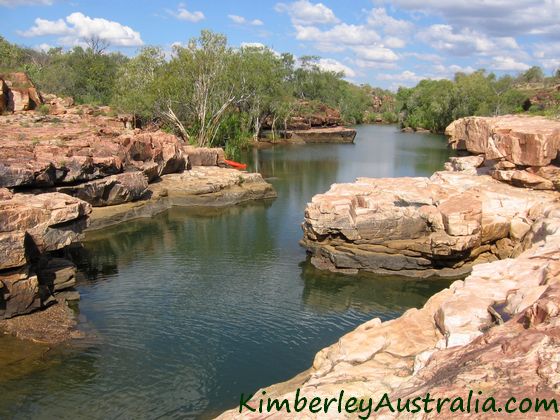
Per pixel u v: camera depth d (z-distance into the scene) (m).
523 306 9.89
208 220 34.09
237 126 73.88
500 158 27.38
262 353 16.78
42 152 30.64
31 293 17.55
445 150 74.00
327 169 55.69
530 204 23.94
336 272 24.25
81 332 17.69
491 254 24.30
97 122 46.91
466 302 10.79
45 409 13.51
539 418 5.43
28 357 15.88
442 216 23.12
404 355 10.02
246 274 24.02
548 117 32.59
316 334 18.23
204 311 19.91
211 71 56.00
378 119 148.00
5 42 70.81
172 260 25.94
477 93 98.62
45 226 18.95
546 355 6.72
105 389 14.47
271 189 42.19
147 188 36.81
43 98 51.59
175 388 14.61
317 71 122.75
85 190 31.36
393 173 52.62
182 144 48.41
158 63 60.16
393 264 23.78
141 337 17.62
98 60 81.81
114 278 23.33
